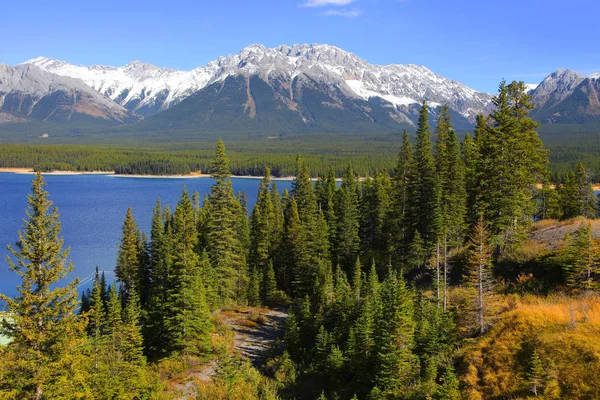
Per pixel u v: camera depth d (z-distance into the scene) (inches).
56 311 819.4
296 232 2603.3
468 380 879.7
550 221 1728.6
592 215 2783.0
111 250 3823.8
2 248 3791.8
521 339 896.9
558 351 813.2
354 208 2659.9
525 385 797.2
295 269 2440.9
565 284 1154.7
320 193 3346.5
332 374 1249.4
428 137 2223.2
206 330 1526.8
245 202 3506.4
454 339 1047.0
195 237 2363.4
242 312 2114.9
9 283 2962.6
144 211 5797.2
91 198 7086.6
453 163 2208.4
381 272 2321.6
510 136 1537.9
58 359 809.5
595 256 1090.7
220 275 2095.2
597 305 933.8
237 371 1311.5
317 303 1840.6
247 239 2731.3
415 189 2263.8
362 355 1182.9
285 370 1365.7
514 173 1518.2
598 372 742.5
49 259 834.2
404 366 994.1
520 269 1384.1
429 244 1990.7
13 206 6102.4
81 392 841.5
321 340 1373.0
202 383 1289.4
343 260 2578.7
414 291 1430.9
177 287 1530.5
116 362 1168.8
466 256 1690.5
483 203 1592.0
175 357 1489.9
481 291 1047.6
